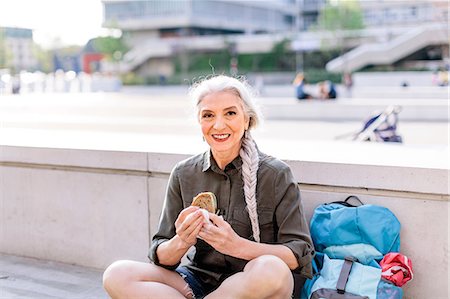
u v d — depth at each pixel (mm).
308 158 3627
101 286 3828
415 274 3307
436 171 3184
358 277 2889
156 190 3934
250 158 2855
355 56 43719
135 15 67750
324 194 3480
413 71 41875
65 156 4188
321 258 3121
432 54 43906
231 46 52469
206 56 57094
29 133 5551
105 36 59656
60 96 32875
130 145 4328
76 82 42219
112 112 20125
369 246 3045
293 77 49875
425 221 3256
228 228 2670
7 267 4219
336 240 3082
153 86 49688
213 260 2939
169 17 63656
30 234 4418
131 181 4004
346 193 3426
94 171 4121
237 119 2793
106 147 4176
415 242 3291
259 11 70250
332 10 46062
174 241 2762
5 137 5039
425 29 41438
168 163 3848
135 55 60188
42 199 4332
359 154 3865
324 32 46719
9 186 4445
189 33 64188
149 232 3996
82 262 4246
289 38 51875
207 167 2922
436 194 3205
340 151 4070
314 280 3020
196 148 4094
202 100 2832
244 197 2885
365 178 3357
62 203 4266
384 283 2869
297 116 18688
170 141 4641
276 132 13703
